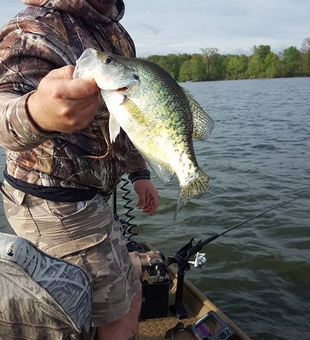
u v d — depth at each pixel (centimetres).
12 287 85
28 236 112
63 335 91
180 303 171
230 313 231
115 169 119
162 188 435
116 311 115
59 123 77
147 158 98
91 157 108
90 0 113
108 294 114
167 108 97
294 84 3225
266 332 214
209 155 618
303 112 1197
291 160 564
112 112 92
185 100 101
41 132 80
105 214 116
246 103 1631
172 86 98
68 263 93
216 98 1984
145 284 162
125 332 120
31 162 107
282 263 277
